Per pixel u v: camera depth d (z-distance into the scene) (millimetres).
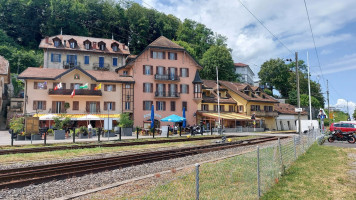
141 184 9234
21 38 80312
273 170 9617
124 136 33969
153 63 50656
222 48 80125
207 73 77375
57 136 27594
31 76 41344
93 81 45594
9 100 52562
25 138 26547
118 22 86000
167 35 93000
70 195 8023
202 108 53844
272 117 64250
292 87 94750
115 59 59188
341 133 26297
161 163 14398
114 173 11680
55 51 54000
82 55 56125
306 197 7738
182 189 6086
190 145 24438
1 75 45781
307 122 44188
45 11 80750
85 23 83500
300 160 13992
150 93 49531
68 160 15164
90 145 21672
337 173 10992
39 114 39875
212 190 6621
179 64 52688
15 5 78500
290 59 31719
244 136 37156
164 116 49938
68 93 42656
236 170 8297
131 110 47500
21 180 9781
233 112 58406
